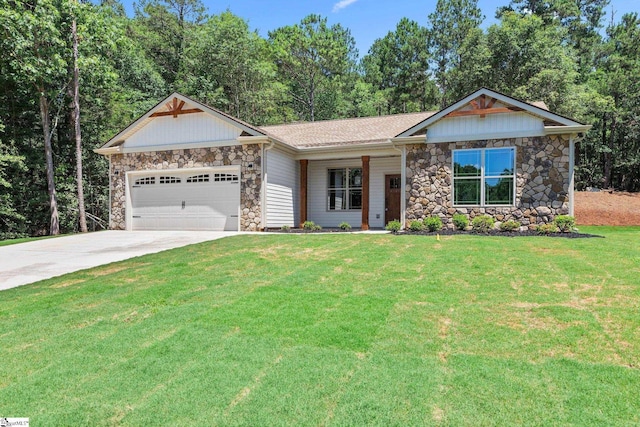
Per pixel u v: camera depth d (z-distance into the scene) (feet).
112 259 30.35
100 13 65.26
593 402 9.32
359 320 14.85
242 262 25.79
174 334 14.11
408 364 11.37
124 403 9.84
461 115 41.75
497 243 30.68
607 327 13.76
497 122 40.81
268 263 25.27
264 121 115.44
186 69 107.76
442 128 42.68
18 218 64.28
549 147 39.14
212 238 40.37
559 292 17.71
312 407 9.36
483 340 12.92
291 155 53.72
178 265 25.72
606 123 102.32
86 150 74.28
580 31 118.93
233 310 16.35
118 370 11.57
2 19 54.19
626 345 12.37
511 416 8.83
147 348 13.01
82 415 9.36
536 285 18.83
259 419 8.96
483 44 95.14
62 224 70.74
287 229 48.37
